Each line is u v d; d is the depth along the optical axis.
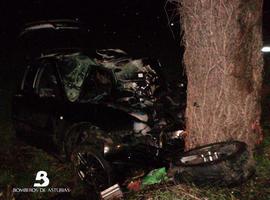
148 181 4.54
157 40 14.04
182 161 4.09
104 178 5.00
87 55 6.92
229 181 3.67
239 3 3.95
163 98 6.08
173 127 5.27
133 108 5.55
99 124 5.38
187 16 4.16
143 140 5.17
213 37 4.03
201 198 3.55
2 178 5.63
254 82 4.18
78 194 5.11
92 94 6.41
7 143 7.11
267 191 3.69
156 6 17.73
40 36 12.98
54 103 6.15
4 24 16.75
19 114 6.80
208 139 4.24
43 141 6.20
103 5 18.48
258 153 4.36
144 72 6.77
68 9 18.20
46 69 6.76
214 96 4.14
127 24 16.44
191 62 4.23
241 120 4.16
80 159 5.28
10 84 10.73
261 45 4.20
